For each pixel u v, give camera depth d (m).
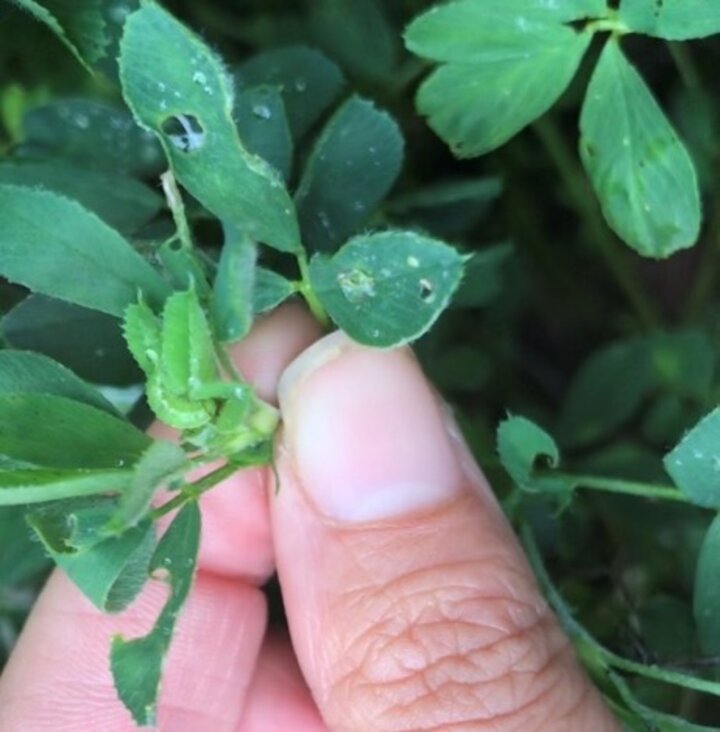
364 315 0.09
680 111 0.15
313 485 0.11
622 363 0.14
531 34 0.11
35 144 0.12
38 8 0.10
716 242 0.15
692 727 0.11
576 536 0.14
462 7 0.11
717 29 0.10
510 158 0.16
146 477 0.08
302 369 0.11
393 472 0.11
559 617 0.12
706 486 0.10
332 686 0.11
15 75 0.13
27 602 0.14
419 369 0.11
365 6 0.13
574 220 0.17
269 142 0.11
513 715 0.11
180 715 0.13
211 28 0.14
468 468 0.11
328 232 0.11
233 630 0.13
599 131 0.11
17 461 0.09
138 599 0.12
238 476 0.12
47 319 0.11
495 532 0.11
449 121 0.11
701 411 0.14
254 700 0.13
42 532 0.09
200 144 0.09
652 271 0.17
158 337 0.09
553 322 0.17
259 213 0.09
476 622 0.11
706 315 0.16
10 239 0.09
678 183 0.11
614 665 0.12
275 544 0.11
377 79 0.14
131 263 0.09
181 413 0.09
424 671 0.11
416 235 0.08
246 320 0.09
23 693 0.12
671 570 0.14
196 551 0.09
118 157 0.12
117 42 0.11
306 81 0.12
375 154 0.11
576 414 0.14
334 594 0.11
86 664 0.12
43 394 0.09
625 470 0.14
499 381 0.16
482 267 0.13
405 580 0.11
